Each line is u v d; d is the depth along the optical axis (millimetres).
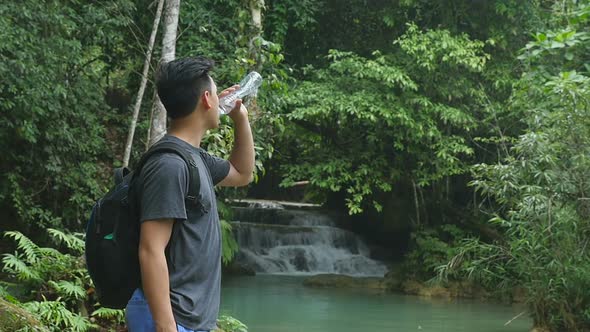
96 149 11930
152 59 12336
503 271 10266
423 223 16672
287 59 15266
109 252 2502
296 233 18453
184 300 2486
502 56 14930
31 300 7227
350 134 15328
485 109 14328
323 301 13156
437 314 12039
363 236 19031
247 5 10391
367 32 15641
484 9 14812
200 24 12508
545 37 10586
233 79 10875
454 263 10531
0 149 11016
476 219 15844
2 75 9852
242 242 17859
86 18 11328
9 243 11289
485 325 11062
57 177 11383
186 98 2637
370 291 14805
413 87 13750
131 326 2520
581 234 9234
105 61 13117
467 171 15016
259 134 10492
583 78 9297
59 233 7547
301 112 13484
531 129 10898
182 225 2504
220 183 2928
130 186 2527
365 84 14281
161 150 2531
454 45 13883
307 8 14219
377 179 15164
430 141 14445
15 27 9797
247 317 11203
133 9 11867
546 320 9820
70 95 11234
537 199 9117
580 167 9109
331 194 20766
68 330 6797
